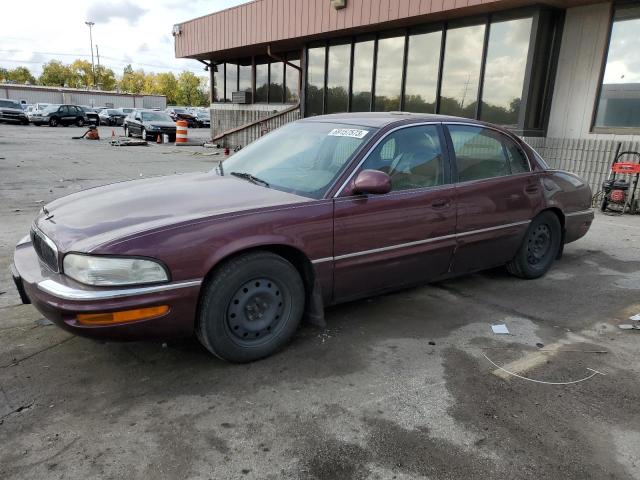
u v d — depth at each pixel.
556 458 2.46
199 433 2.59
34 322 3.82
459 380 3.15
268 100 18.61
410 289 4.76
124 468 2.33
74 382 3.04
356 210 3.53
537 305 4.43
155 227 2.88
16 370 3.16
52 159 15.08
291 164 3.93
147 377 3.11
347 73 13.72
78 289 2.75
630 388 3.10
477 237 4.33
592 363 3.40
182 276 2.89
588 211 5.44
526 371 3.28
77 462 2.36
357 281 3.67
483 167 4.43
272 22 14.66
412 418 2.75
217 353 3.14
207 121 49.12
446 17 10.53
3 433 2.56
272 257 3.22
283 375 3.17
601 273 5.36
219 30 17.20
